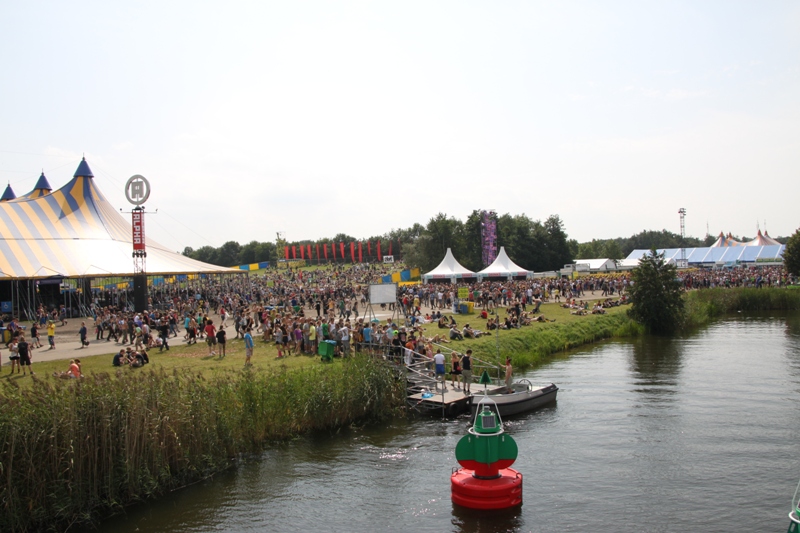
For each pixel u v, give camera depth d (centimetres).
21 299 5481
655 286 5316
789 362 3725
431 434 2358
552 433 2377
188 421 1923
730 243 14075
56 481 1606
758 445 2198
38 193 8188
